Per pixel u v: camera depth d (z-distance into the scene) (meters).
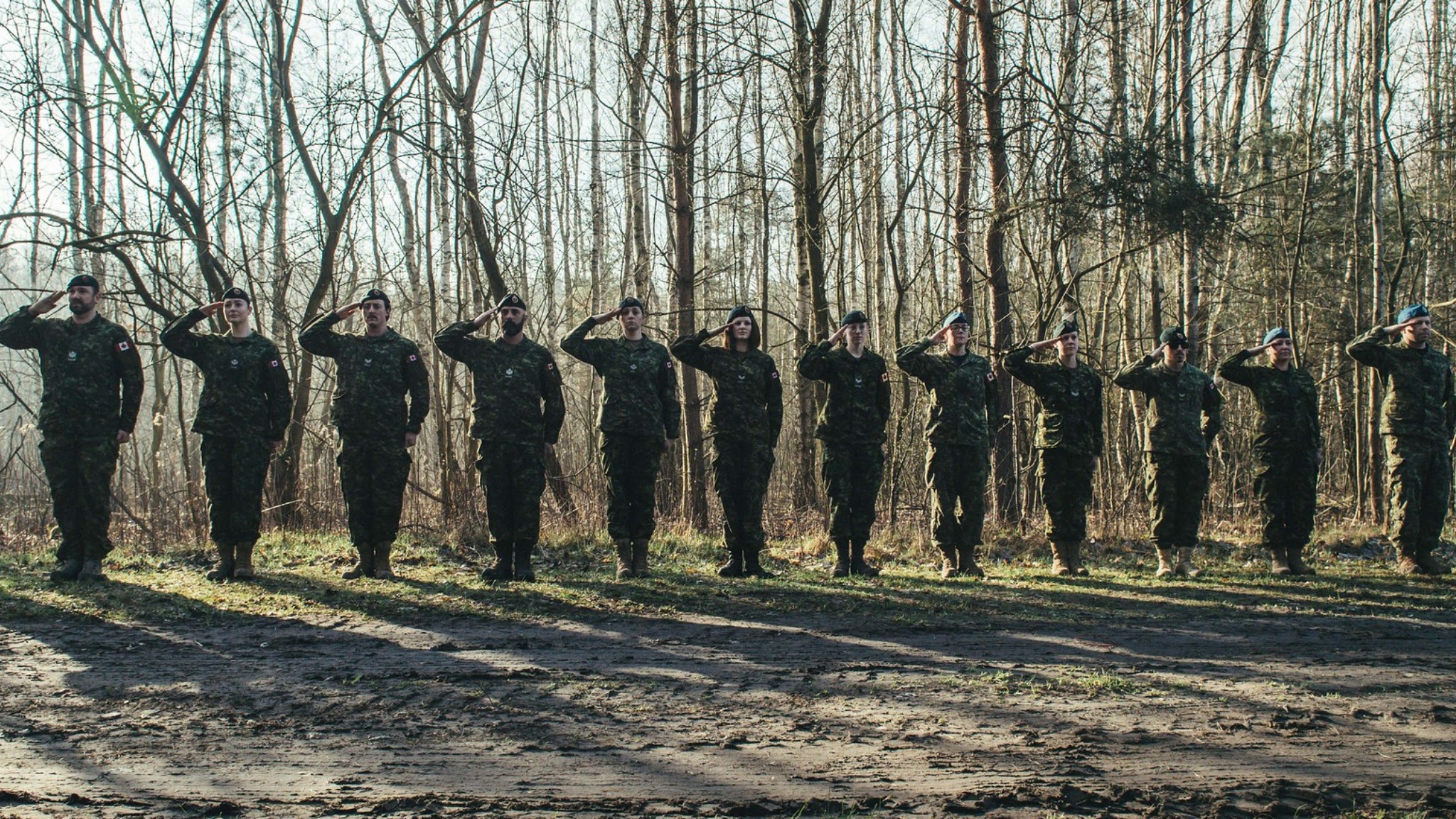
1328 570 9.27
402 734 3.95
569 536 9.97
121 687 4.56
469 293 15.59
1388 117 14.05
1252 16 15.43
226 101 13.75
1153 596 7.45
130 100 10.10
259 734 3.94
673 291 15.31
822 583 7.80
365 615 6.21
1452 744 3.94
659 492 12.56
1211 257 13.21
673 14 12.12
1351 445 18.38
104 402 7.10
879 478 8.48
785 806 3.25
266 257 15.95
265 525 10.80
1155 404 8.92
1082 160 11.37
